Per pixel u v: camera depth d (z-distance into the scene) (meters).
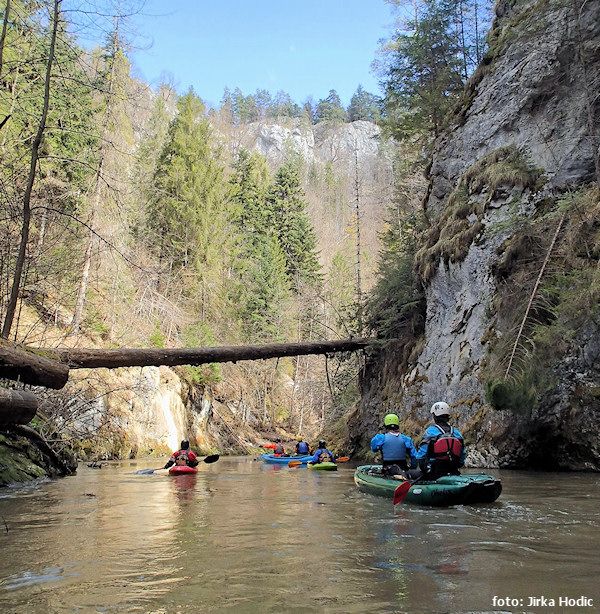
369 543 4.87
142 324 24.42
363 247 62.03
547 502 7.50
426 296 18.23
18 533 5.50
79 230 17.88
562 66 15.63
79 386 17.80
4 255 11.08
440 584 3.52
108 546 4.82
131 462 18.31
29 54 11.52
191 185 35.75
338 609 3.07
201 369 29.08
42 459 12.27
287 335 41.94
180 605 3.17
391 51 24.22
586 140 14.52
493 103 17.75
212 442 29.41
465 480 7.39
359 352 22.00
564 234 13.12
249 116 144.88
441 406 8.30
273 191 57.12
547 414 12.64
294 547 4.72
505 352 12.66
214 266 35.53
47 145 16.27
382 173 53.25
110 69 15.55
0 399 7.10
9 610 3.10
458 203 17.08
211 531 5.56
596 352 12.08
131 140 26.81
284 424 42.03
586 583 3.51
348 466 17.67
